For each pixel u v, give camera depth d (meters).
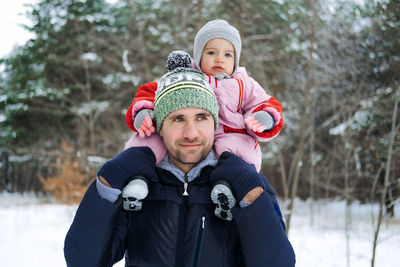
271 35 10.03
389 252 6.36
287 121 11.40
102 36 15.87
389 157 4.59
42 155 16.50
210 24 1.86
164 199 1.30
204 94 1.29
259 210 1.15
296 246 6.91
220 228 1.26
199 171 1.32
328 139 9.73
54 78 16.78
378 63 6.19
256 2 10.43
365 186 8.45
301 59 8.37
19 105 16.19
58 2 16.31
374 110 7.36
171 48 12.32
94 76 16.23
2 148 18.59
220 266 1.23
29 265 5.34
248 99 1.65
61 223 9.16
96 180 1.21
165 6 15.11
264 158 13.38
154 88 1.72
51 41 16.39
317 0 6.48
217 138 1.50
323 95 8.01
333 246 6.87
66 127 16.86
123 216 1.33
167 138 1.28
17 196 16.23
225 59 1.82
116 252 1.30
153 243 1.26
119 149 15.53
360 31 6.40
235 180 1.20
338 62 7.00
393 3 5.62
